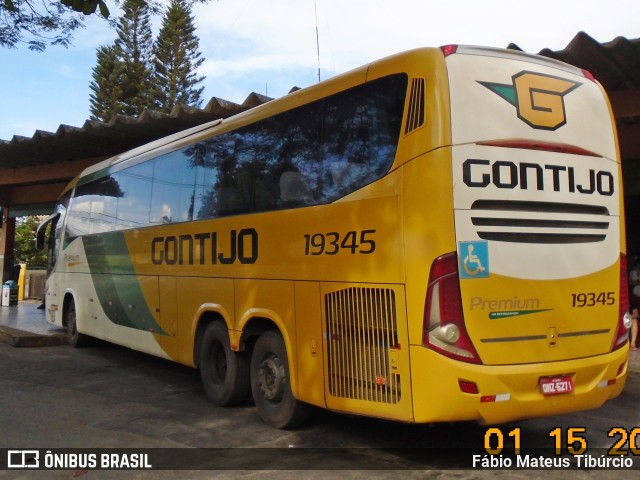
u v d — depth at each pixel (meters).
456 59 4.75
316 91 5.78
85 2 6.28
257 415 6.69
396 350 4.66
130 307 9.22
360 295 5.00
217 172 7.18
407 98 4.82
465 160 4.56
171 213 8.14
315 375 5.43
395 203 4.76
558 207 4.89
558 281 4.82
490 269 4.54
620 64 7.49
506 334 4.56
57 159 14.59
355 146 5.23
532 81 4.98
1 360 10.46
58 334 12.38
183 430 6.19
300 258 5.68
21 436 6.03
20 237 37.59
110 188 10.27
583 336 4.91
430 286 4.46
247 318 6.39
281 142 6.15
